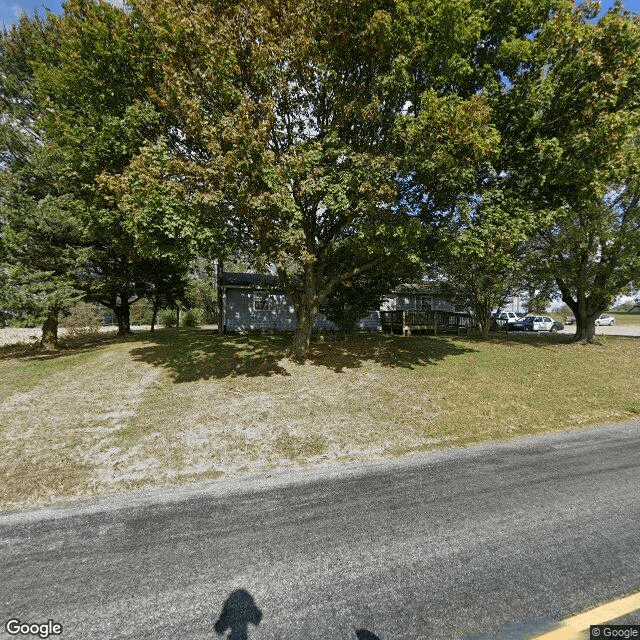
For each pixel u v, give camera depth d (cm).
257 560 299
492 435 633
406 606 247
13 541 332
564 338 1884
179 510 386
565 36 813
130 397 795
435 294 2156
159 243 803
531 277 1630
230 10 816
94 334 2253
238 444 576
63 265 1316
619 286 1473
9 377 977
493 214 827
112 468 496
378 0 810
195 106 726
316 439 599
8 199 1188
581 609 243
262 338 1664
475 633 224
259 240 867
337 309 1377
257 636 225
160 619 241
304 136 984
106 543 327
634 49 798
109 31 914
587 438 611
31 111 1407
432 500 396
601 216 1373
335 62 863
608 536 325
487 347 1443
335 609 246
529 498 398
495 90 863
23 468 492
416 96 865
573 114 839
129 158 909
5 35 1482
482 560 294
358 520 358
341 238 1208
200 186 754
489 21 870
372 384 894
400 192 930
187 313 3262
